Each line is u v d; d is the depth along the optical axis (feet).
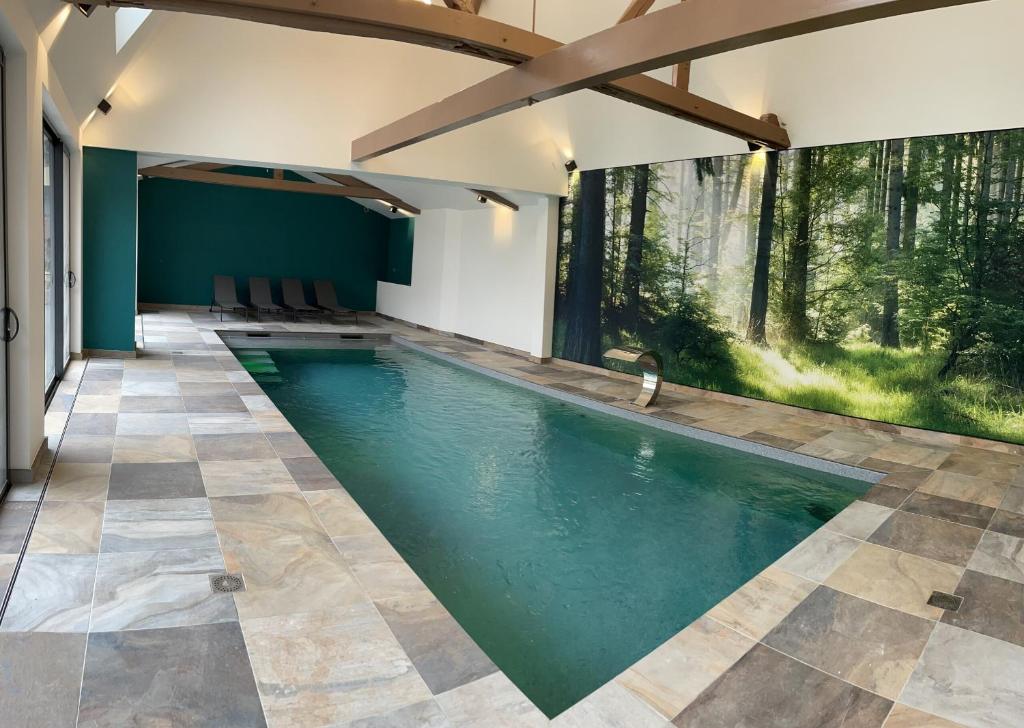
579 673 9.59
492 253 39.83
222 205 48.91
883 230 22.41
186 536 10.98
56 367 22.40
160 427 17.46
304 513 12.27
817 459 19.31
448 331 44.09
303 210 51.34
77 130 22.99
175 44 25.98
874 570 11.80
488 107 19.31
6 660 7.45
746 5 12.42
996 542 13.21
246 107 27.32
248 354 35.19
